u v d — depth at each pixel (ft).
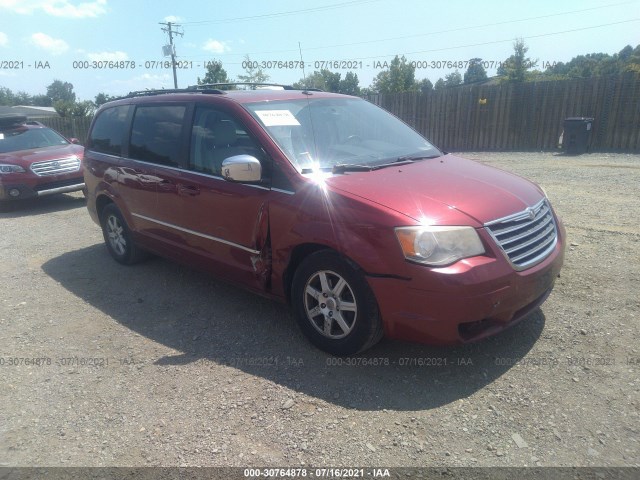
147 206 16.81
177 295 16.58
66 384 11.76
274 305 15.44
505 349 12.15
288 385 11.23
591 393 10.39
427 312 10.34
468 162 14.79
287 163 12.59
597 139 47.52
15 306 16.39
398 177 12.41
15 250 22.86
